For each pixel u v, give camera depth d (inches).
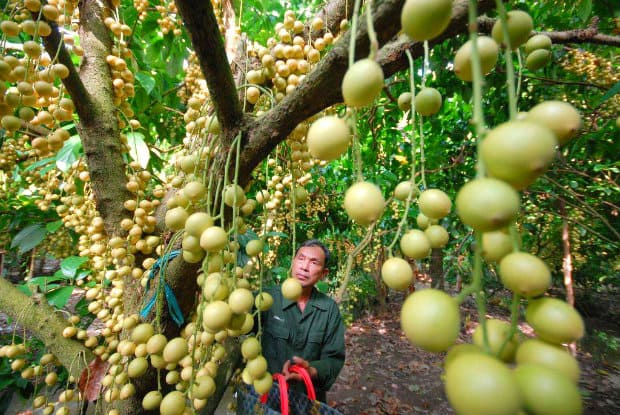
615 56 101.7
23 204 106.4
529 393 13.1
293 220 35.9
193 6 22.2
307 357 72.9
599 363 196.4
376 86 16.7
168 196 50.9
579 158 127.9
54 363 52.5
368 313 262.7
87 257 62.1
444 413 149.7
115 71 51.2
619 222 180.4
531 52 30.0
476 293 14.9
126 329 41.3
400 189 29.2
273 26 105.0
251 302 26.6
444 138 138.9
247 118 32.4
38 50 33.1
